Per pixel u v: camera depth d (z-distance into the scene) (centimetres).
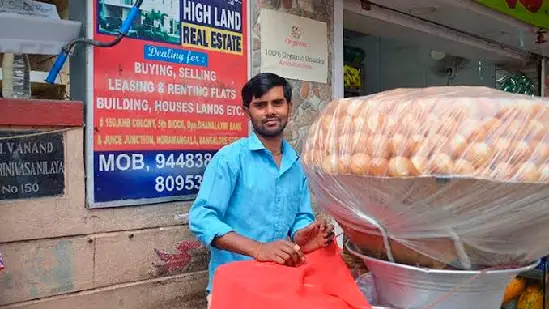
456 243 87
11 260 202
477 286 92
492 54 551
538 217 84
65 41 216
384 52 629
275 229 201
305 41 324
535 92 596
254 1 293
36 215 208
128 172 236
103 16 229
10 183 201
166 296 251
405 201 85
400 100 90
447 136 81
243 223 197
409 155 83
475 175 78
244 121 283
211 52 269
